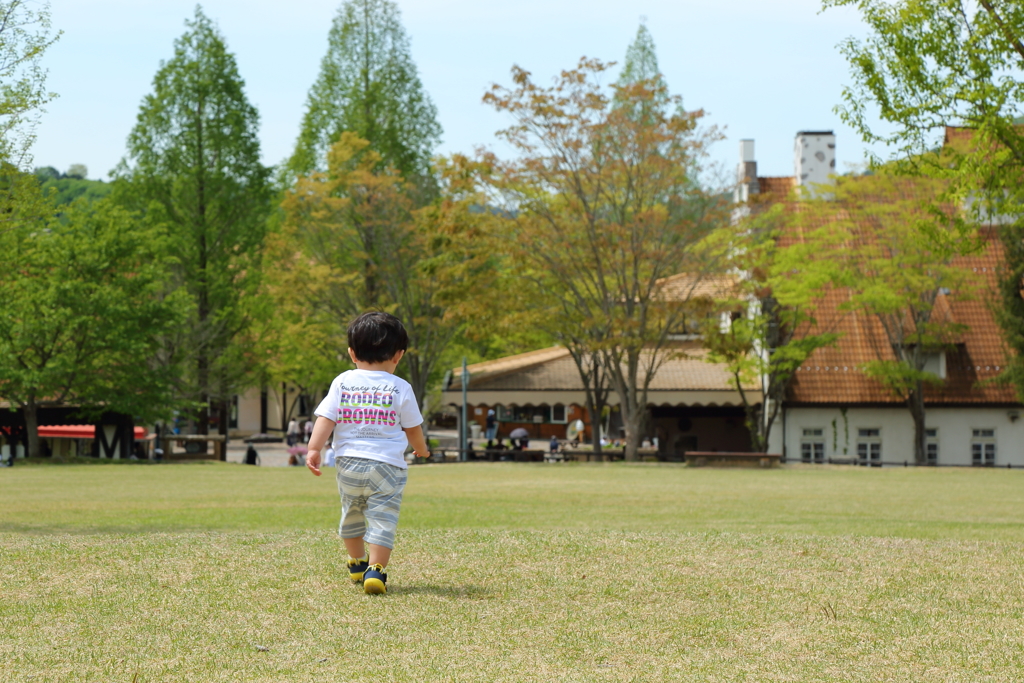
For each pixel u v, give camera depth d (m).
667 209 31.64
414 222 40.28
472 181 31.66
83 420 36.00
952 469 32.12
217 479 22.98
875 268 35.19
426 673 3.57
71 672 3.50
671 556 6.19
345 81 48.03
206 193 42.56
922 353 39.38
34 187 15.05
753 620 4.47
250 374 48.22
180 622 4.27
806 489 20.86
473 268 33.19
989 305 35.81
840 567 5.84
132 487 19.28
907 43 14.39
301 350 45.72
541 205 31.88
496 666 3.67
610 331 32.09
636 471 27.83
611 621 4.42
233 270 42.94
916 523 11.91
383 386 5.15
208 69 42.91
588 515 13.15
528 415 53.78
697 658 3.83
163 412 35.34
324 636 4.08
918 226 15.37
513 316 31.48
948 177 15.31
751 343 34.75
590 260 31.72
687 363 39.66
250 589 4.99
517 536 7.13
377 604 4.70
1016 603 4.89
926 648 4.01
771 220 33.62
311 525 10.30
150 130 42.50
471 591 5.07
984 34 14.04
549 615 4.52
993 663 3.79
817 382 40.62
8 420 36.91
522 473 26.77
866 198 35.47
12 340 32.53
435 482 22.78
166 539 6.80
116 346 33.03
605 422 51.00
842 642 4.09
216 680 3.45
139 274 35.09
